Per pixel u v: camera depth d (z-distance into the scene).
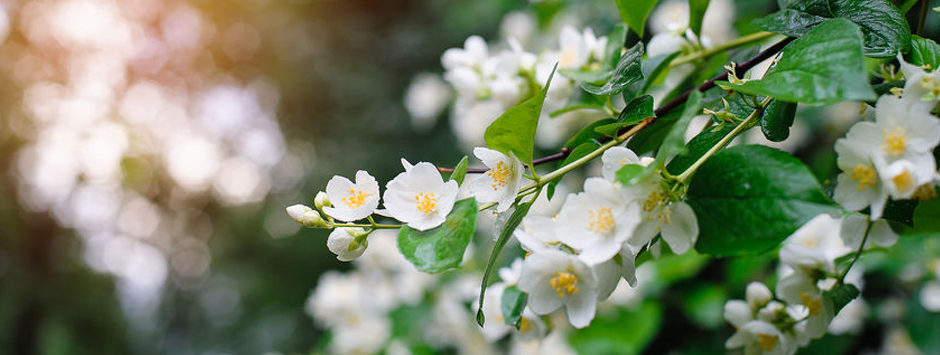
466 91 0.90
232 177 4.89
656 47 0.85
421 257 0.63
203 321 4.90
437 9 3.85
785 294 0.73
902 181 0.61
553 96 0.86
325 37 4.65
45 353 3.20
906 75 0.65
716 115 0.68
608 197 0.64
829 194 0.67
